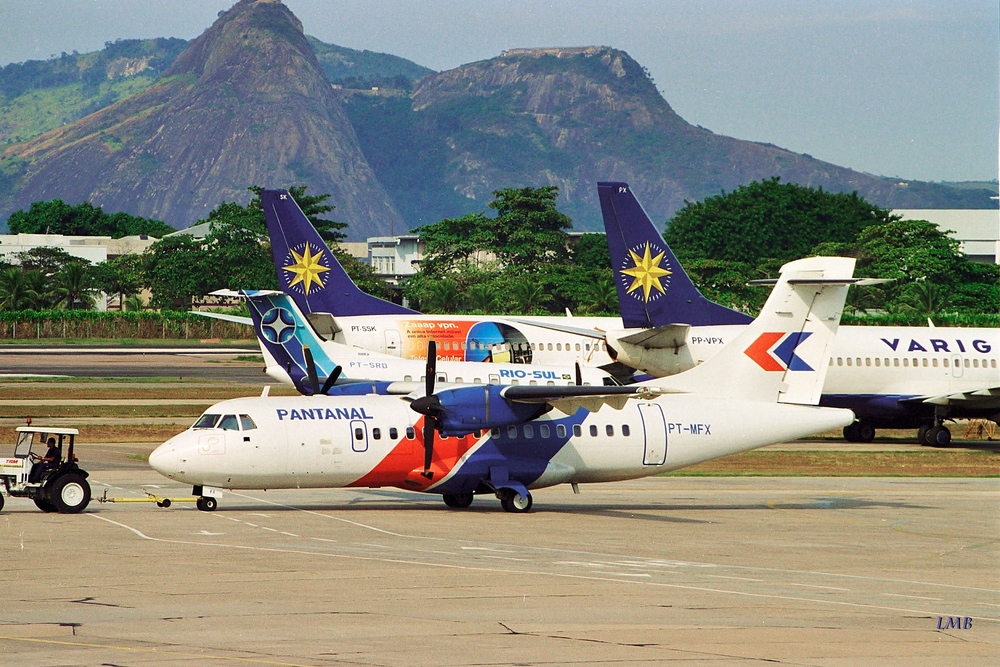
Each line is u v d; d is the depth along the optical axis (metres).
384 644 67.50
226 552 97.75
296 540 105.62
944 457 199.88
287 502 134.38
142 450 182.25
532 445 132.75
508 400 128.75
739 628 74.25
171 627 70.25
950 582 95.94
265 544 102.75
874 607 83.00
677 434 138.50
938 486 165.12
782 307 144.75
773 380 144.62
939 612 82.06
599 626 73.56
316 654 64.94
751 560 103.25
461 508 134.12
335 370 151.00
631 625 74.06
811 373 145.75
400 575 89.00
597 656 66.19
